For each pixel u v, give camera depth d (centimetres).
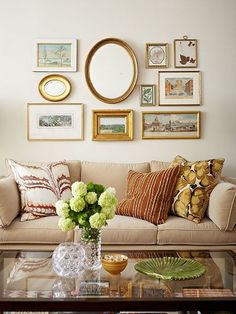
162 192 261
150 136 337
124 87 336
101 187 175
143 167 310
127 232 243
